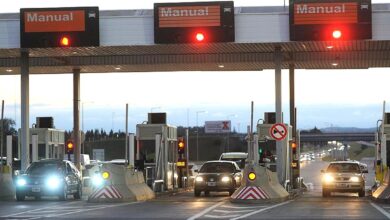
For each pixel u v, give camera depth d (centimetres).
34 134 7419
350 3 5594
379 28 5619
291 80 7700
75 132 8119
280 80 6172
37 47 5909
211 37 5706
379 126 8012
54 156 8725
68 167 6259
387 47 6253
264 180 5481
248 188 5400
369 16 5566
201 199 6062
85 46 5866
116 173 5688
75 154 8169
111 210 4644
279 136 6069
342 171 6869
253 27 5756
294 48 6309
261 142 8456
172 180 7538
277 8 6088
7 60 7350
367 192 7475
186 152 8081
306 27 5638
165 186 7062
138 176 6147
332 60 7100
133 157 6831
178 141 7819
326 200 5900
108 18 5875
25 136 6450
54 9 5875
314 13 5631
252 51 6519
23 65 6431
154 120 7525
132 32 5847
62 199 5994
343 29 5594
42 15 5888
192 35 5716
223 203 5378
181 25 5734
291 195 6175
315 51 6675
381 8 5803
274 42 5756
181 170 7888
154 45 5878
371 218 3972
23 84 6431
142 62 7262
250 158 7200
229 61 7125
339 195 7156
